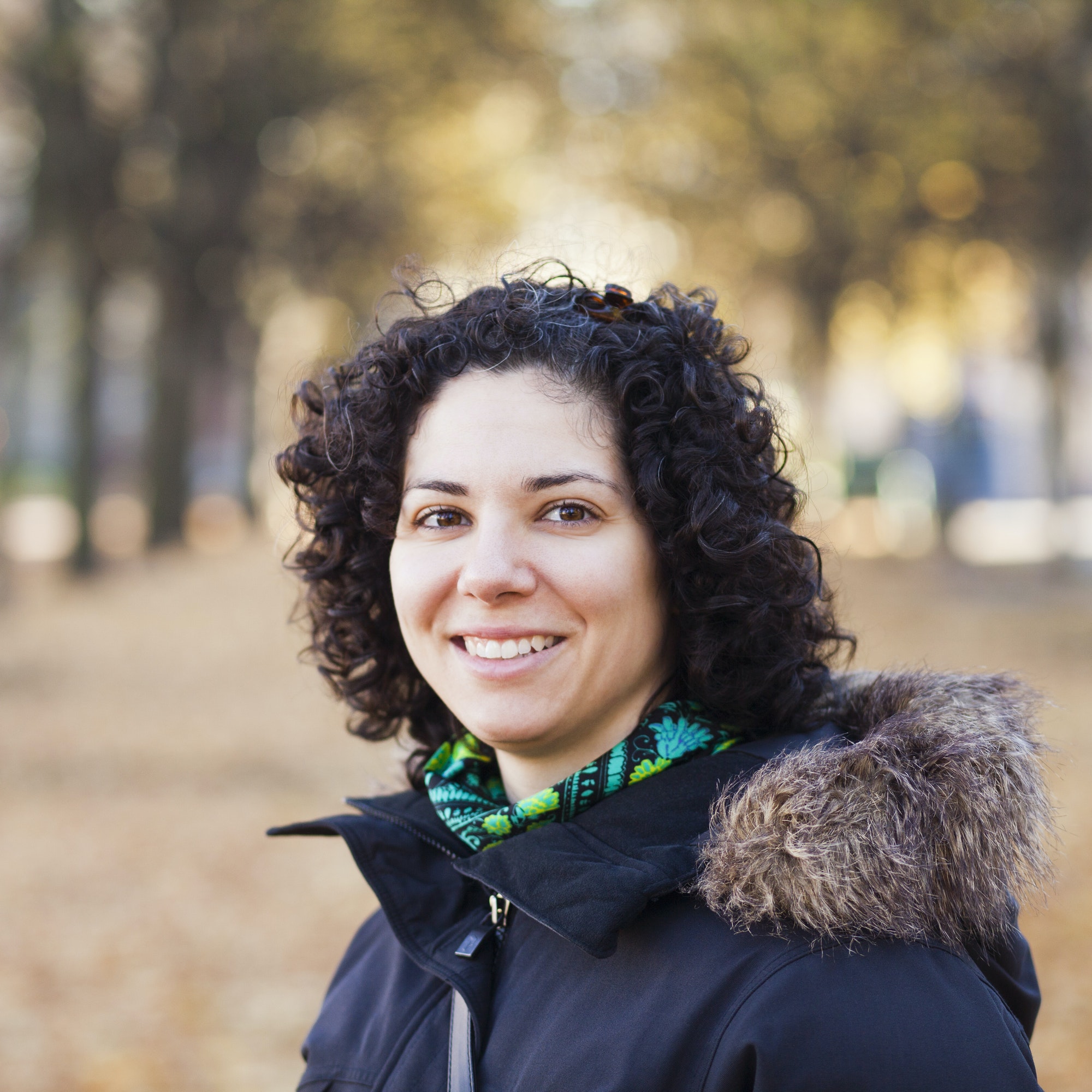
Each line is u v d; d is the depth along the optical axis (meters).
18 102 15.70
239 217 17.61
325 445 1.60
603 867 1.27
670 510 1.38
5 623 14.00
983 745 1.24
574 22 16.67
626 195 16.95
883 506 23.55
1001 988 1.36
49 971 5.12
